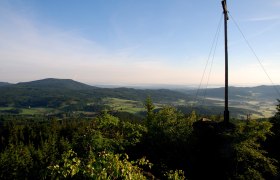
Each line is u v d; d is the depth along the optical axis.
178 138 20.55
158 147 20.12
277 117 26.05
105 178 6.21
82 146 11.05
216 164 18.59
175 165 19.42
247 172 17.00
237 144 17.89
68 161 6.58
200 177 18.44
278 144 23.70
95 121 12.98
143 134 20.05
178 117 22.31
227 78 23.28
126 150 19.64
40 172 7.12
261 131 18.53
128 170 6.66
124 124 14.33
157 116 21.42
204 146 20.55
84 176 6.43
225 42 24.08
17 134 110.25
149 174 16.72
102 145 11.33
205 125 22.06
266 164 17.69
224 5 24.14
